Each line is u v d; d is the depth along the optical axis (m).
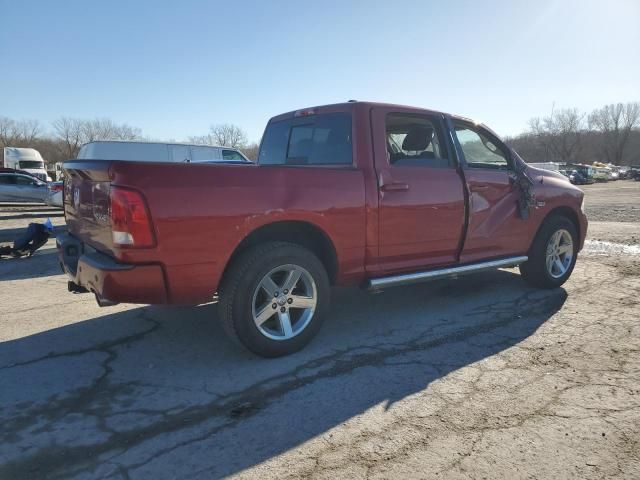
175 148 14.59
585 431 2.70
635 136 112.06
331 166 4.30
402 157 4.38
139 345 4.11
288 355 3.81
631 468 2.38
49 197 18.98
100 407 3.06
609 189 40.34
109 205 3.13
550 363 3.61
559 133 104.50
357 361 3.71
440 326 4.49
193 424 2.85
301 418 2.90
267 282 3.63
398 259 4.32
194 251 3.25
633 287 5.75
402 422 2.83
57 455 2.55
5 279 6.82
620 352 3.79
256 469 2.42
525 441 2.62
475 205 4.75
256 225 3.46
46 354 3.93
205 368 3.63
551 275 5.63
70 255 4.07
